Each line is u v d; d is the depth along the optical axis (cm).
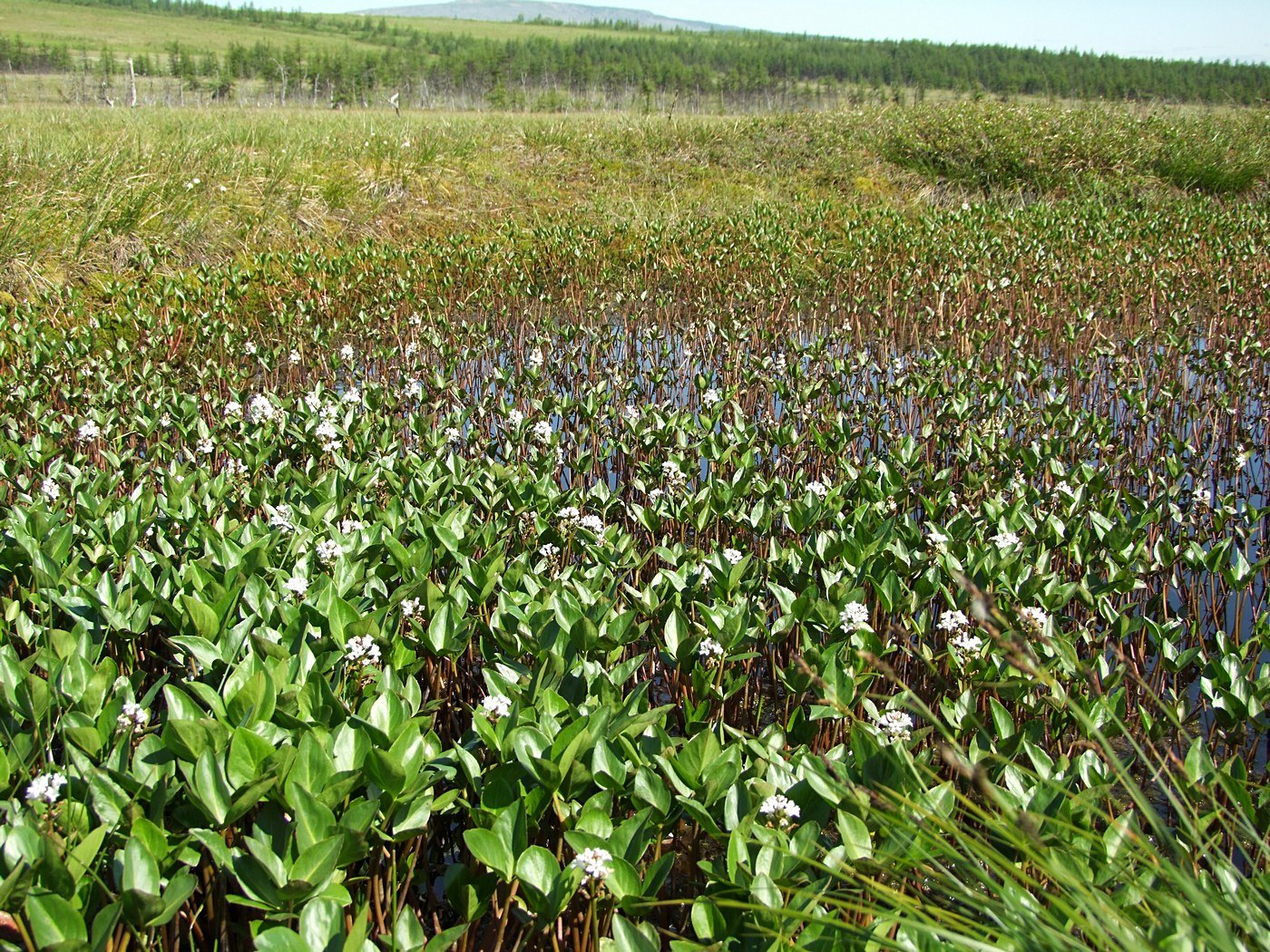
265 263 1106
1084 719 239
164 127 1639
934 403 791
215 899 261
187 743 259
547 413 704
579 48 8812
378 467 531
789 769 277
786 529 561
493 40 10869
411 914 228
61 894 213
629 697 302
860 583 413
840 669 319
